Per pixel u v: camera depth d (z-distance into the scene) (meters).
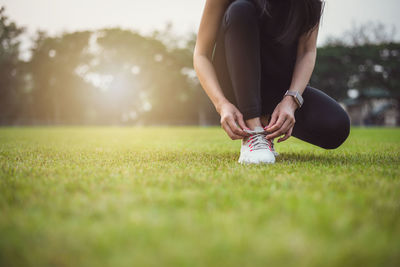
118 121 41.59
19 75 34.06
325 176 1.38
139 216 0.78
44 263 0.56
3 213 0.83
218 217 0.77
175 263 0.55
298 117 2.09
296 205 0.87
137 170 1.57
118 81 38.59
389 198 0.96
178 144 4.02
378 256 0.57
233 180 1.28
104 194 1.03
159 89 38.25
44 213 0.82
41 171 1.52
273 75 2.11
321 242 0.62
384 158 2.17
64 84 37.72
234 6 1.82
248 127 1.92
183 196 0.98
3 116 35.91
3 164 1.79
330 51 35.69
